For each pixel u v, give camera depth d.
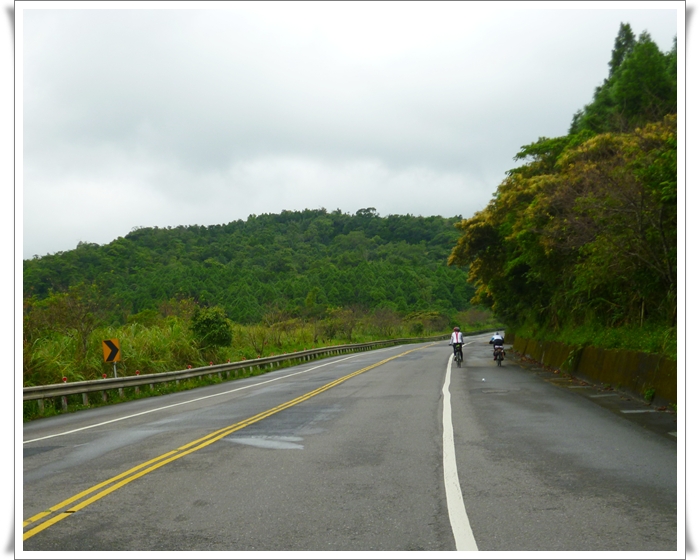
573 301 25.62
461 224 36.84
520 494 7.06
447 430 11.51
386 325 76.19
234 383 27.33
